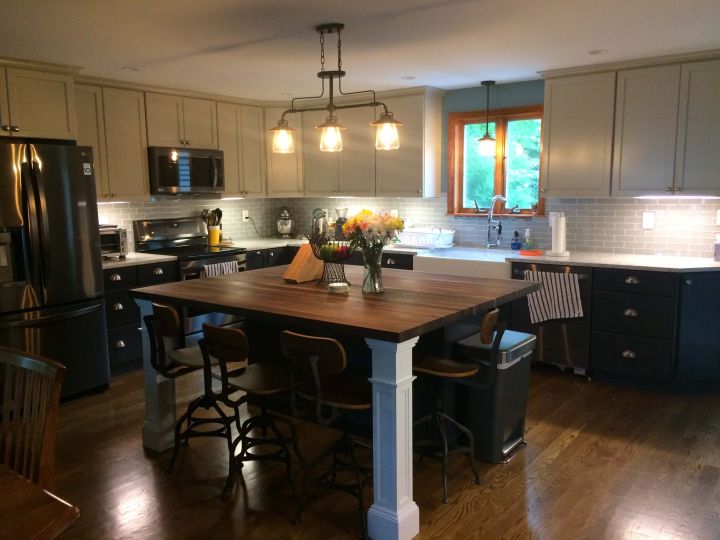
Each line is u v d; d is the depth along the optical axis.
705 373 4.12
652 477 2.91
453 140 5.48
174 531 2.53
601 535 2.44
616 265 4.13
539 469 3.01
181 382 4.41
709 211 4.37
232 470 2.82
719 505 2.65
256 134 5.93
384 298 2.89
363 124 5.65
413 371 2.78
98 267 4.17
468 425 3.11
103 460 3.18
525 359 3.20
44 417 1.67
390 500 2.42
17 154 3.70
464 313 2.62
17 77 3.98
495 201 5.36
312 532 2.52
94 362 4.20
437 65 4.34
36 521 1.27
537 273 4.42
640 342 4.12
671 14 3.09
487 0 2.83
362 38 3.53
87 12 2.95
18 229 3.75
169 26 3.23
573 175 4.59
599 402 3.93
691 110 4.05
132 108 4.90
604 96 4.37
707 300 4.03
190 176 5.30
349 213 6.21
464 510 2.65
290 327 3.36
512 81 5.03
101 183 4.74
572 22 3.23
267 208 6.60
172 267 4.89
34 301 3.84
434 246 5.41
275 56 3.98
